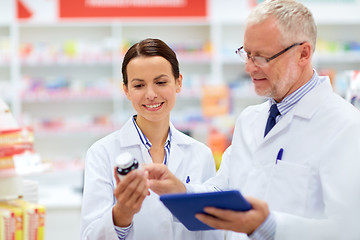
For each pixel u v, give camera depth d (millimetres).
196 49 6379
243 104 6934
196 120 6238
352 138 1596
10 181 1469
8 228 1404
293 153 1750
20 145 1472
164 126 2012
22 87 6180
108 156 1975
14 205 1488
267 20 1652
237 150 2002
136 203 1594
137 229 1907
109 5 6227
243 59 1827
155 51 1851
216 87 6066
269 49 1660
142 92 1854
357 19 6469
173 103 1908
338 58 6547
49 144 6695
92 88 6246
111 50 6273
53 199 4801
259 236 1497
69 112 6734
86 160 1986
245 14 6387
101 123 6297
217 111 6082
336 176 1567
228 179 2055
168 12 6273
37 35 6590
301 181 1692
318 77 1854
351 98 2172
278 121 1854
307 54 1729
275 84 1724
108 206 1852
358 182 1530
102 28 6648
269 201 1765
